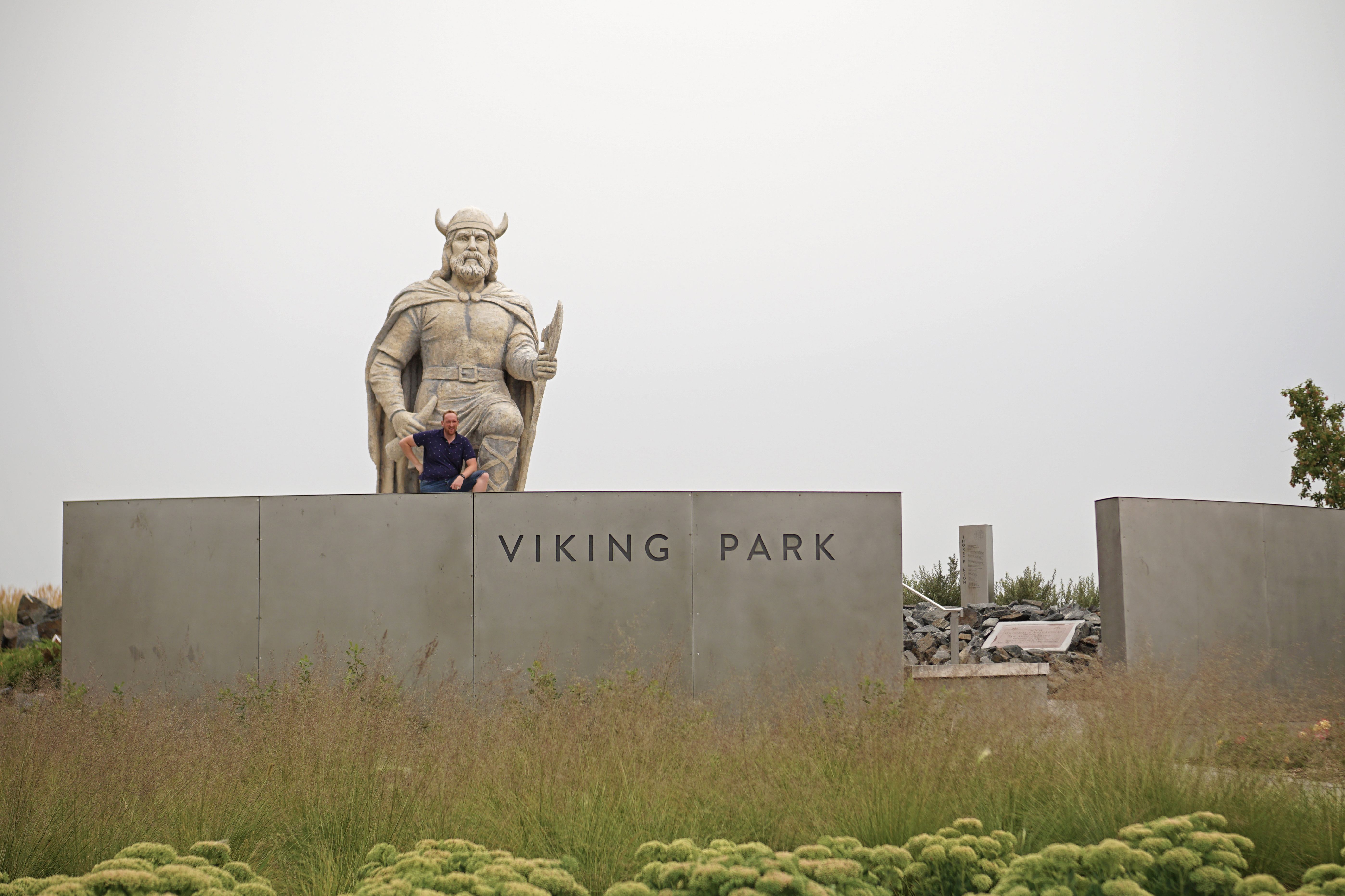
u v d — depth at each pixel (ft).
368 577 30.53
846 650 30.45
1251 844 14.44
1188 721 20.56
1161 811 17.69
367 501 30.68
